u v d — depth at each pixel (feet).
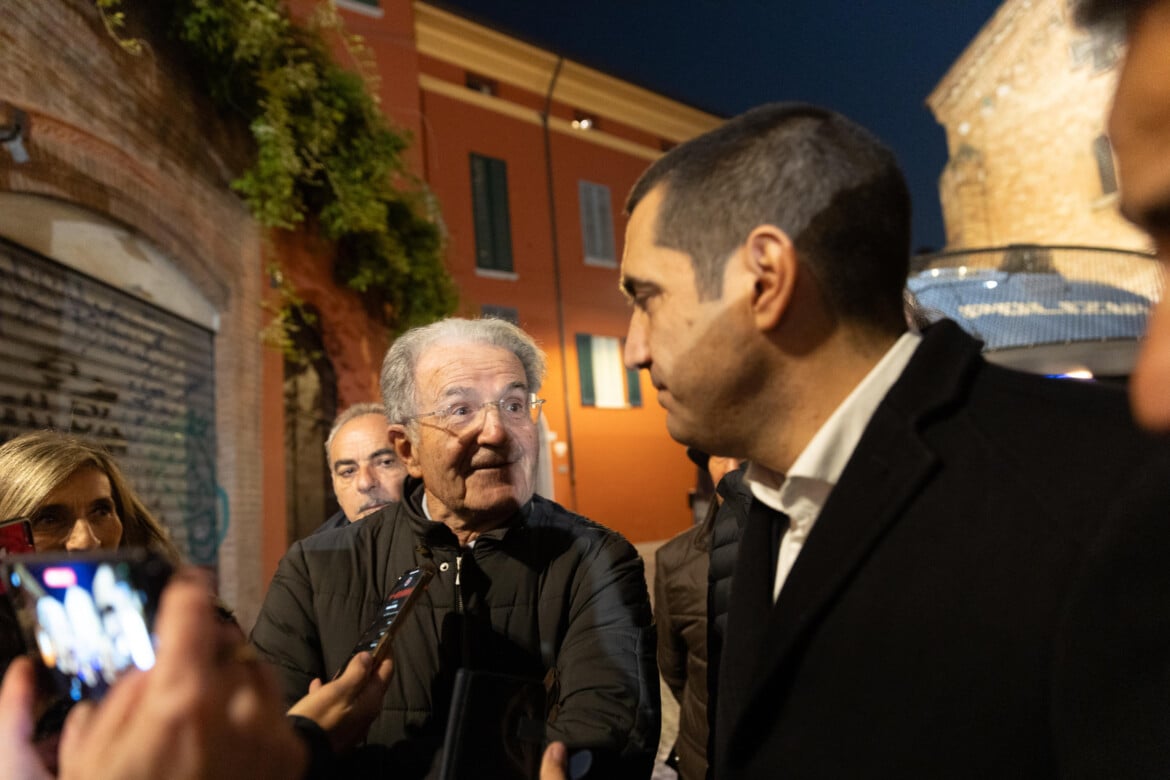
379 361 24.32
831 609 2.39
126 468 14.75
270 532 19.53
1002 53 47.09
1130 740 1.79
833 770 2.29
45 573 1.95
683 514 56.13
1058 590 2.05
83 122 12.85
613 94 57.72
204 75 17.26
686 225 2.76
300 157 20.16
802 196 2.60
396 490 8.38
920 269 15.85
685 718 7.30
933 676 2.19
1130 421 2.20
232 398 18.25
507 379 4.85
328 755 3.19
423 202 25.22
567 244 54.19
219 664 1.77
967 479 2.33
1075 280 14.84
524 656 4.58
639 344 3.09
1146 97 1.07
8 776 1.95
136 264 15.10
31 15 11.58
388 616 3.84
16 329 11.80
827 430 2.63
